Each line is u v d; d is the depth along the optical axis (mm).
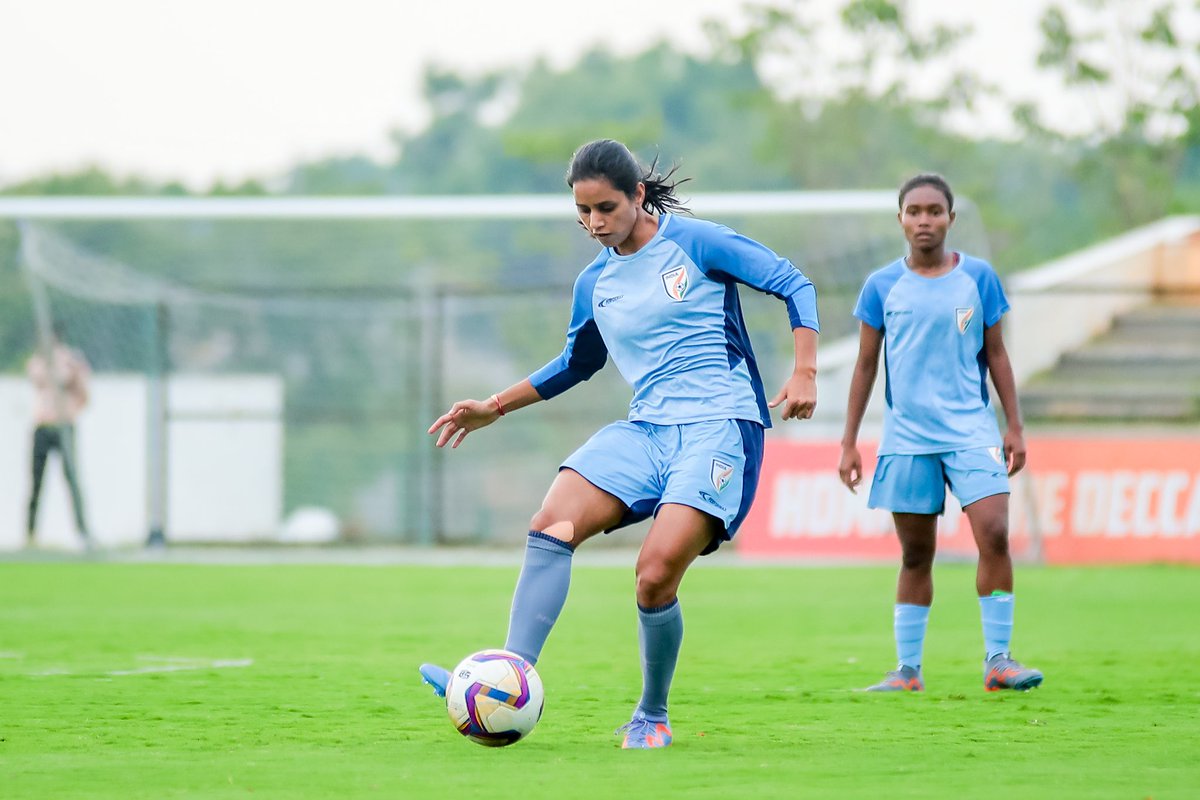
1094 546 46344
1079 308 62094
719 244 14945
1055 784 12586
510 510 84000
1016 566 45719
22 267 63906
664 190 15344
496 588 39594
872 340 20766
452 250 92312
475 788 12359
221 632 28234
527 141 107250
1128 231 77938
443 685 14688
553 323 85875
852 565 46656
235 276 91438
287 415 55844
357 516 85812
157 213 53844
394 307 81625
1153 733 15656
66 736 15617
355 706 17938
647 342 15062
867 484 47375
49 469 57594
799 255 62250
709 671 21844
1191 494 46125
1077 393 58125
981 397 20375
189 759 14062
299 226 90812
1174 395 58031
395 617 31484
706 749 14547
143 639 26922
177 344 84188
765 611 32500
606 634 27766
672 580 14352
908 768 13391
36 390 53000
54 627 29266
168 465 56875
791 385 14531
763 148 91750
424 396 57250
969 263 20453
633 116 158625
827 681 20625
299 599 36250
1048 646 25391
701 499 14430
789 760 13820
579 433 83562
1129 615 31188
